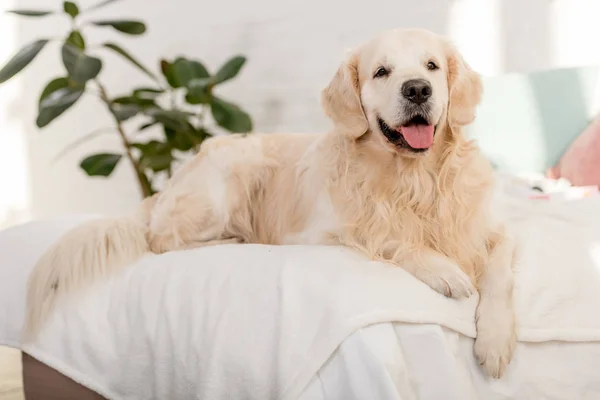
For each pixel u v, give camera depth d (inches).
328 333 44.3
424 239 56.9
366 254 55.1
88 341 53.4
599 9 94.6
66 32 146.4
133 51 136.1
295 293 47.3
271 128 122.5
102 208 146.7
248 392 46.6
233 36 123.6
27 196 159.3
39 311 55.7
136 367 51.9
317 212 61.6
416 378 44.2
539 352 47.0
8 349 90.8
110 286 56.0
